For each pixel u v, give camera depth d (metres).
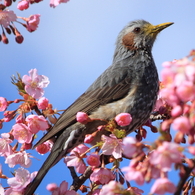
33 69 10.58
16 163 10.06
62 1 9.84
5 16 9.30
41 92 10.53
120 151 9.52
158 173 5.89
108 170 9.41
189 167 5.82
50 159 11.28
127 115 9.86
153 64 13.66
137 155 6.22
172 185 5.81
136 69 13.14
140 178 5.94
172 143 5.52
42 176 10.44
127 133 12.24
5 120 10.38
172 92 5.65
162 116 12.41
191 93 5.37
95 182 9.50
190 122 5.52
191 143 5.60
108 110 12.12
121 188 7.23
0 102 10.45
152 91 12.76
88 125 11.80
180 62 5.52
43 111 10.98
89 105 12.30
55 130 11.12
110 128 10.03
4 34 9.44
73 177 10.40
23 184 9.56
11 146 10.32
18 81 10.78
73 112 11.87
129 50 14.33
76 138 11.72
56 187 9.62
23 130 10.12
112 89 12.57
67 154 11.89
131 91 12.49
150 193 5.94
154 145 5.81
